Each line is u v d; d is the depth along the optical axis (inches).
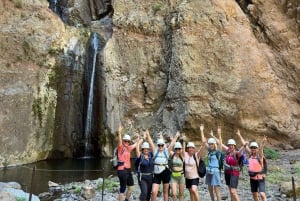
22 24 984.3
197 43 1030.4
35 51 975.0
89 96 1083.9
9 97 886.4
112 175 772.6
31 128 927.0
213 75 1002.1
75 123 1056.8
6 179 722.2
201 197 536.4
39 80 962.7
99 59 1087.6
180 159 425.7
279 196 528.7
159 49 1111.0
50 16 1055.6
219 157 434.0
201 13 1046.4
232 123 976.9
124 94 1089.4
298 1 1066.7
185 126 991.0
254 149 419.5
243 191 569.3
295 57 1056.8
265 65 1027.9
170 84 1048.8
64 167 875.4
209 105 989.2
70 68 1051.3
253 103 984.3
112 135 1050.7
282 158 856.9
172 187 420.8
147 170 411.8
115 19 1147.3
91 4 1284.4
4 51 921.5
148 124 1071.6
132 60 1112.8
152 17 1139.3
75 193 599.2
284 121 989.8
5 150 864.3
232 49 1011.9
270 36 1071.6
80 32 1127.6
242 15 1064.8
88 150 1067.3
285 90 1039.0
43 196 585.3
